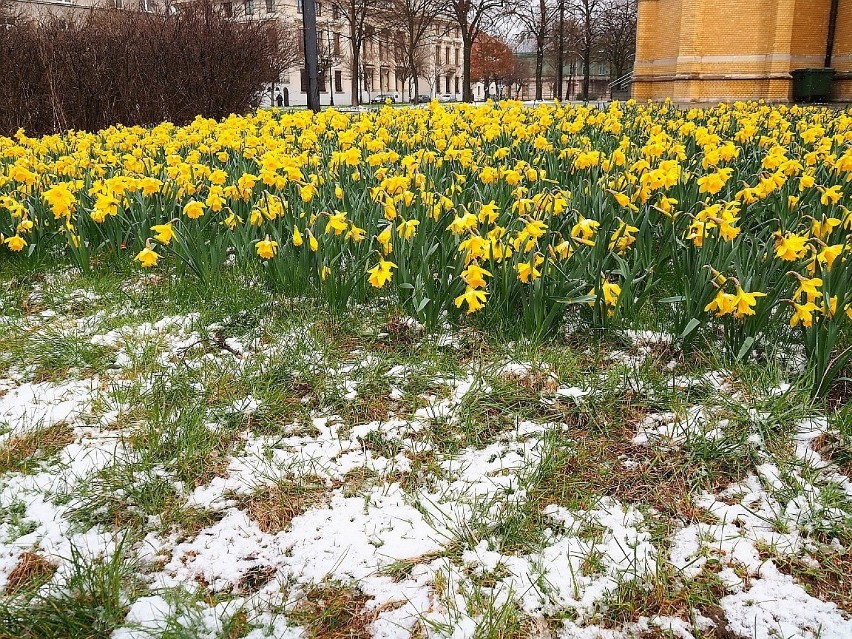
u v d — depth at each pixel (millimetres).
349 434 2793
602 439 2699
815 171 5207
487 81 62406
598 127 8523
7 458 2602
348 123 7887
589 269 3539
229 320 3801
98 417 2869
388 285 3992
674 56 22734
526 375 3168
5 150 6844
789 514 2262
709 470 2486
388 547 2172
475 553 2137
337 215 3836
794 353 3193
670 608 1926
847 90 20484
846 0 20422
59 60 12766
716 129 8633
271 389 3059
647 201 4520
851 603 1918
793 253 3133
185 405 2914
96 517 2312
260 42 16297
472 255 3402
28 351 3443
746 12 21281
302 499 2408
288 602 1966
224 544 2197
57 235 4883
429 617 1908
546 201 3996
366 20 48312
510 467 2549
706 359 3221
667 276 4105
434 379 3172
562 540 2193
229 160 6629
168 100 14398
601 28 46281
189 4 15633
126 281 4484
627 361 3283
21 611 1854
